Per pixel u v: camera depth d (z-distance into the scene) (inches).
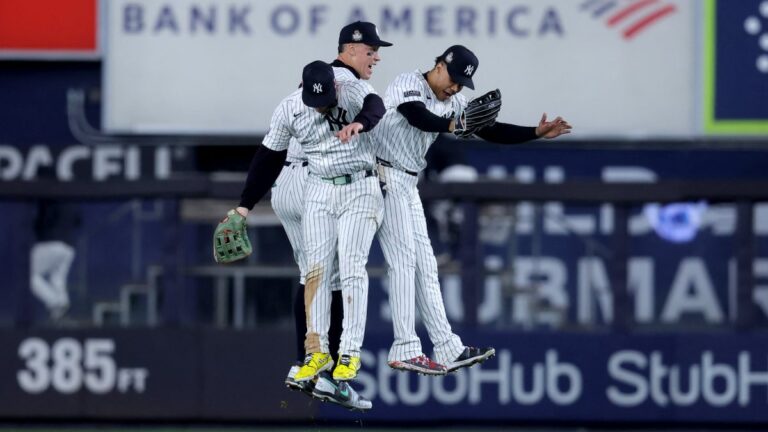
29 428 1706.4
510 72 2023.9
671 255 1892.2
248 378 1708.9
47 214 1737.2
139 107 2027.6
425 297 1114.7
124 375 1715.1
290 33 2022.6
